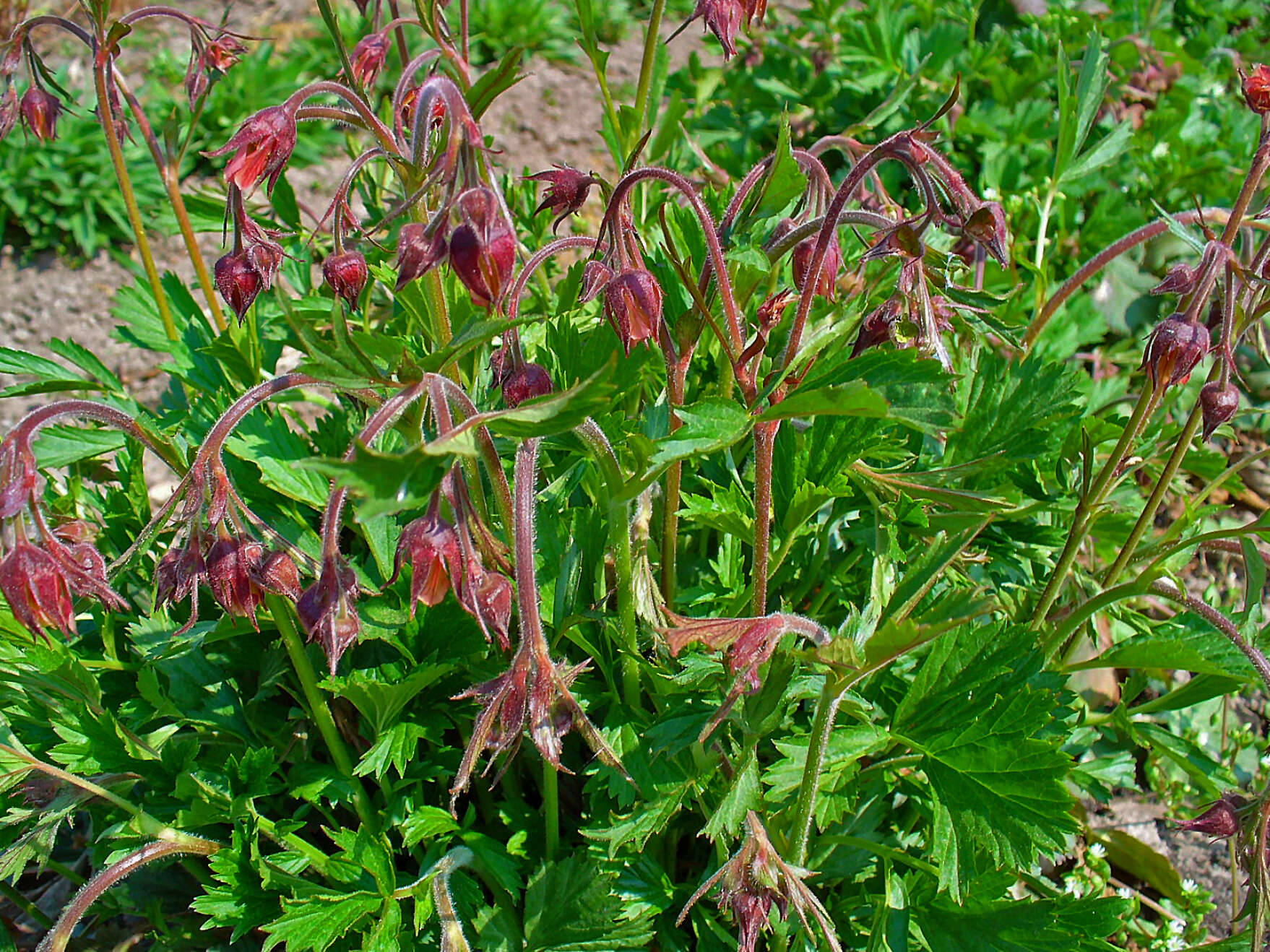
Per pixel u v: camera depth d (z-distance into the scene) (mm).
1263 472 575
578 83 823
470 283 260
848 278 418
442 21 372
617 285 289
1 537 259
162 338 440
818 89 676
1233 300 305
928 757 323
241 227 292
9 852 317
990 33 765
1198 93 734
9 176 697
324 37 830
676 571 396
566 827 373
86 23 839
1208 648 386
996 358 415
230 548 278
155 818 339
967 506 367
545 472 393
